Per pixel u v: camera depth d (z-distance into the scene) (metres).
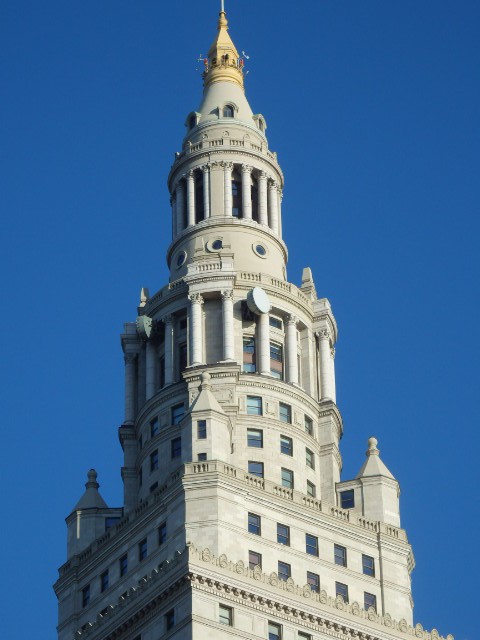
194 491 180.12
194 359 192.75
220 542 177.12
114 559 186.75
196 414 184.75
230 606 172.88
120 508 194.00
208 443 183.25
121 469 196.25
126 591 182.62
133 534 185.38
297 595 177.12
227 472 181.50
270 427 189.88
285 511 183.88
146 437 194.00
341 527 187.12
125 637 178.00
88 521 193.38
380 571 187.38
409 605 187.00
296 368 196.38
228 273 196.12
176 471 182.50
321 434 196.25
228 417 186.00
